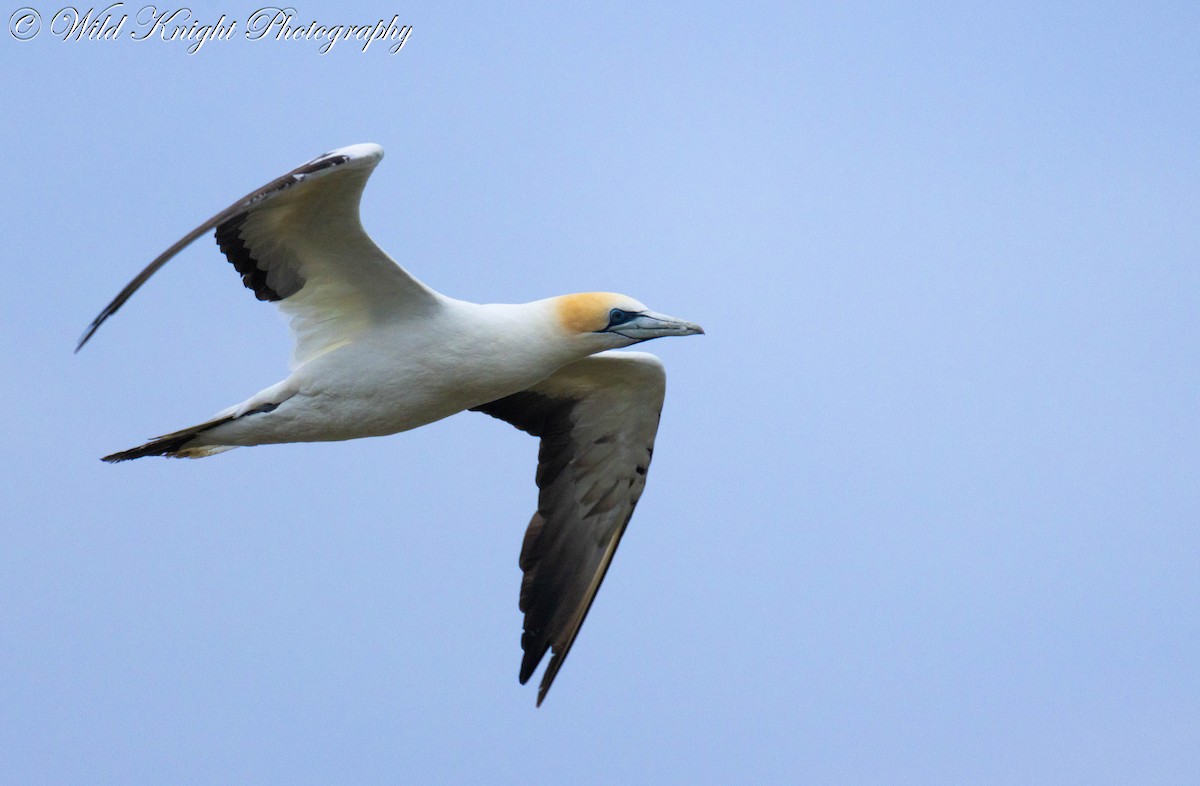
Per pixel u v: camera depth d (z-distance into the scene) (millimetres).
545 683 19141
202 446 16828
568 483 19484
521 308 16766
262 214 15039
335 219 15031
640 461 19328
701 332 17062
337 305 16125
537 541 19438
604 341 17047
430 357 16172
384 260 15539
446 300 16234
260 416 16328
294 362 16312
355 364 16078
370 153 14227
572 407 19062
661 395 18609
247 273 15961
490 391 16781
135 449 16594
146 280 12773
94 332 12766
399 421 16594
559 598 19500
